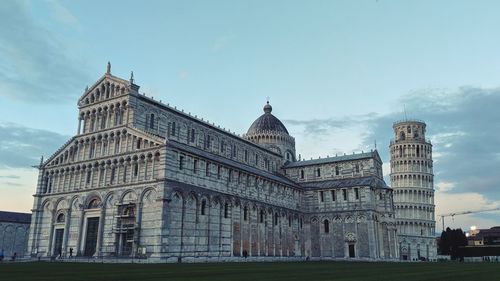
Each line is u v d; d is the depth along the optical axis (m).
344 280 29.05
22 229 117.00
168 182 72.25
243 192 93.06
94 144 86.19
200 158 81.50
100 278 29.22
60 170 89.12
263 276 32.94
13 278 28.84
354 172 120.19
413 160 166.00
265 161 125.44
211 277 30.98
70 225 83.75
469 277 33.16
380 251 110.31
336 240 112.06
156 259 67.38
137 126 83.00
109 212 78.44
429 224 161.12
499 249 139.38
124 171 78.94
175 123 94.12
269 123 140.00
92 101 90.06
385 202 116.06
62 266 48.34
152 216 71.69
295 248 110.44
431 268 51.78
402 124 171.38
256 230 95.19
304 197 119.81
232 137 112.19
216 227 82.38
